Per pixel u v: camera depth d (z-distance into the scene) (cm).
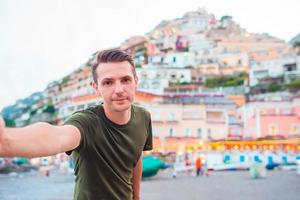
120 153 200
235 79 3164
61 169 2659
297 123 3023
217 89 3150
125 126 202
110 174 198
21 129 151
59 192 1762
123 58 193
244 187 1797
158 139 3022
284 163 2836
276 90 3106
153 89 3089
